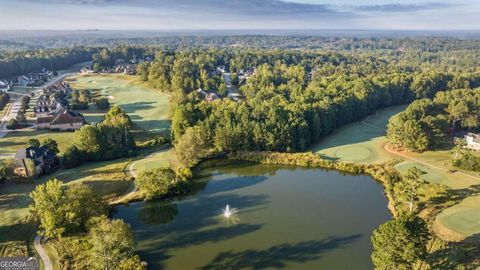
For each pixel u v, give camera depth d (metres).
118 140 108.62
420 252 52.03
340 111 138.38
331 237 67.19
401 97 179.25
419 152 107.06
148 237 68.12
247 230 70.00
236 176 97.06
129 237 58.12
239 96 185.12
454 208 72.25
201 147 105.06
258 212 76.94
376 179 93.44
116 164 101.12
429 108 127.56
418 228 53.38
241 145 111.50
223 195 85.56
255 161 106.62
